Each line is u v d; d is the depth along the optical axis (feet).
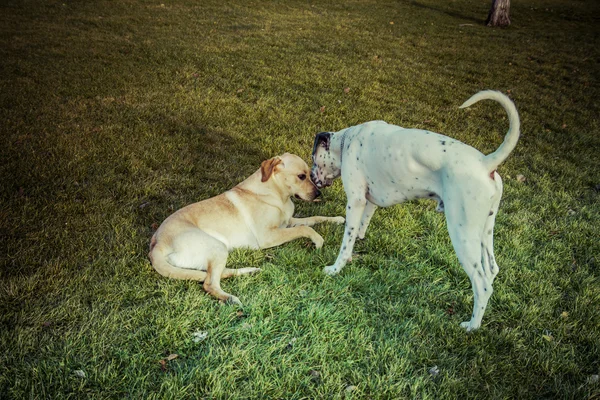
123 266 13.03
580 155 24.38
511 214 17.58
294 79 33.27
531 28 59.98
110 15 51.65
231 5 61.36
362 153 12.80
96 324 10.89
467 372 10.10
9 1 55.01
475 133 26.58
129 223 15.39
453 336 11.10
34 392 9.11
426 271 13.84
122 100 27.22
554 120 29.78
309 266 13.76
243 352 10.21
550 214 17.78
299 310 11.93
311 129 24.90
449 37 51.65
